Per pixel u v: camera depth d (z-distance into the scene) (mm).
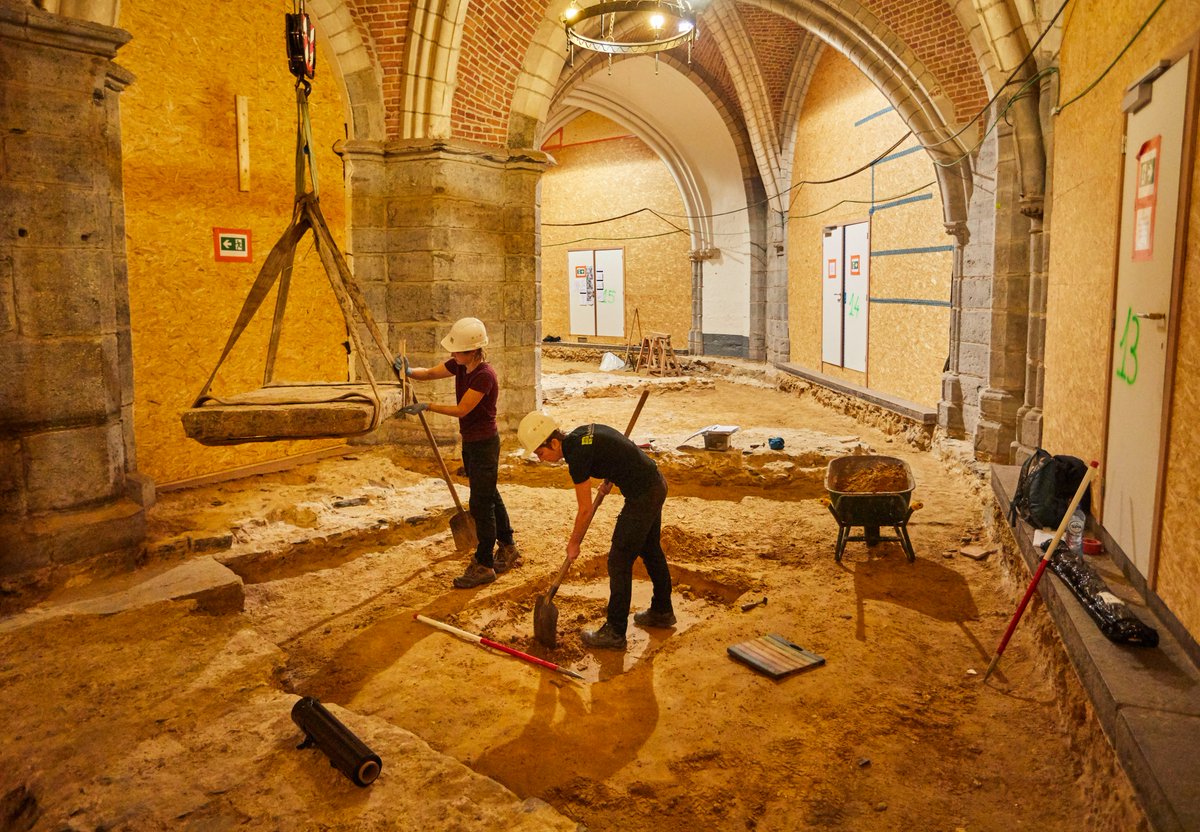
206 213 6621
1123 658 3133
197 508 6047
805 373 13031
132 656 3725
